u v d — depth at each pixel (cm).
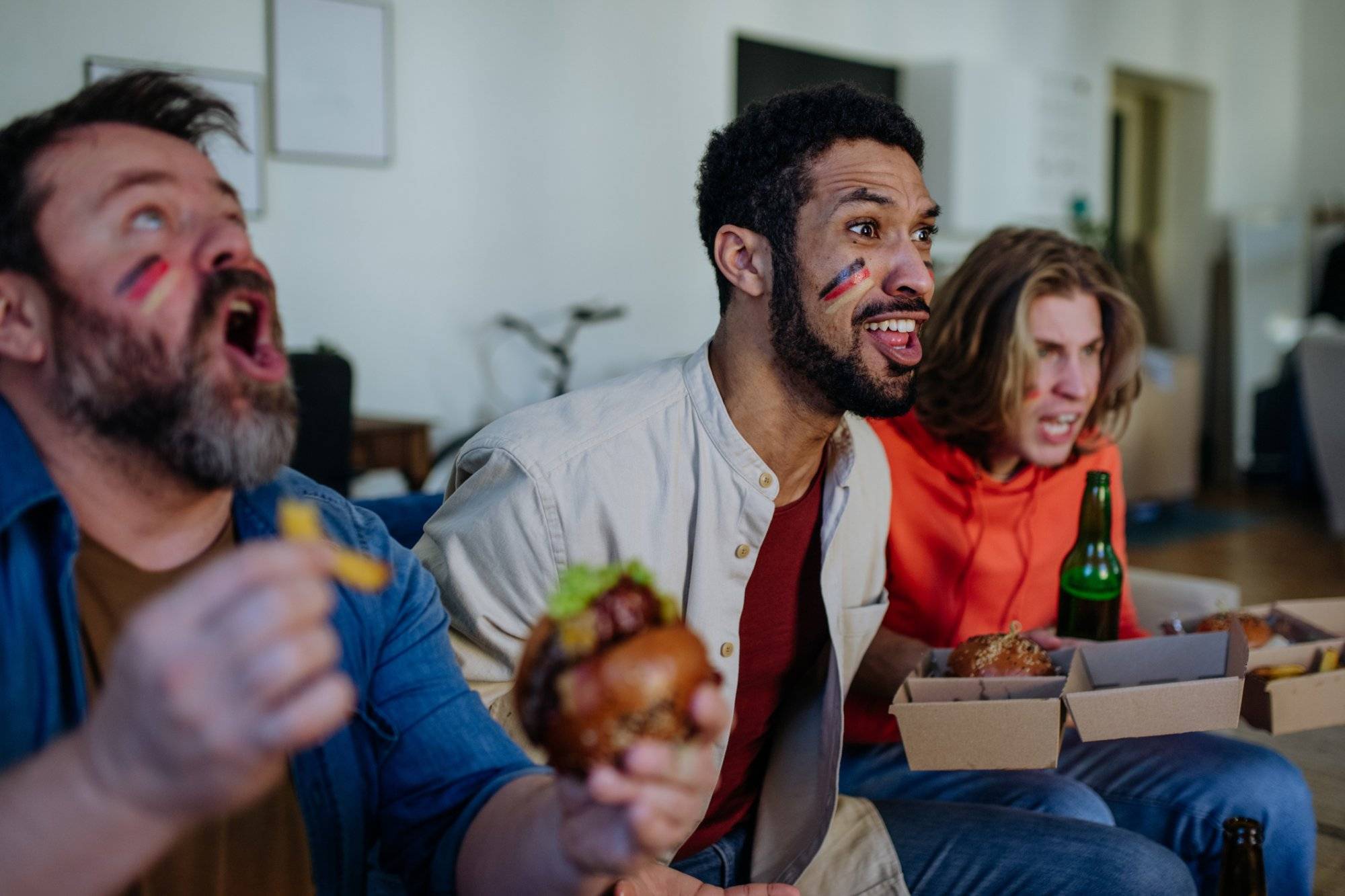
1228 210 754
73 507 73
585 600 64
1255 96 766
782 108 119
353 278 377
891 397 119
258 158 350
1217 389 738
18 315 69
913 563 162
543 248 428
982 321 161
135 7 324
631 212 454
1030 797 145
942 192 558
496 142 410
